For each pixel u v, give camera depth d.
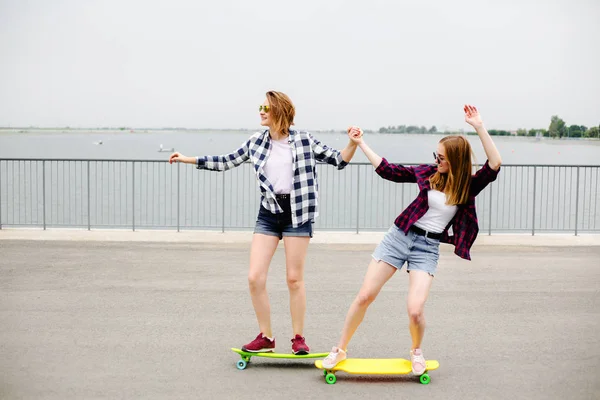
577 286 8.23
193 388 4.71
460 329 6.32
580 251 10.86
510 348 5.73
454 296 7.67
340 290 7.96
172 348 5.66
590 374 5.08
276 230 5.26
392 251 4.93
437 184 4.86
